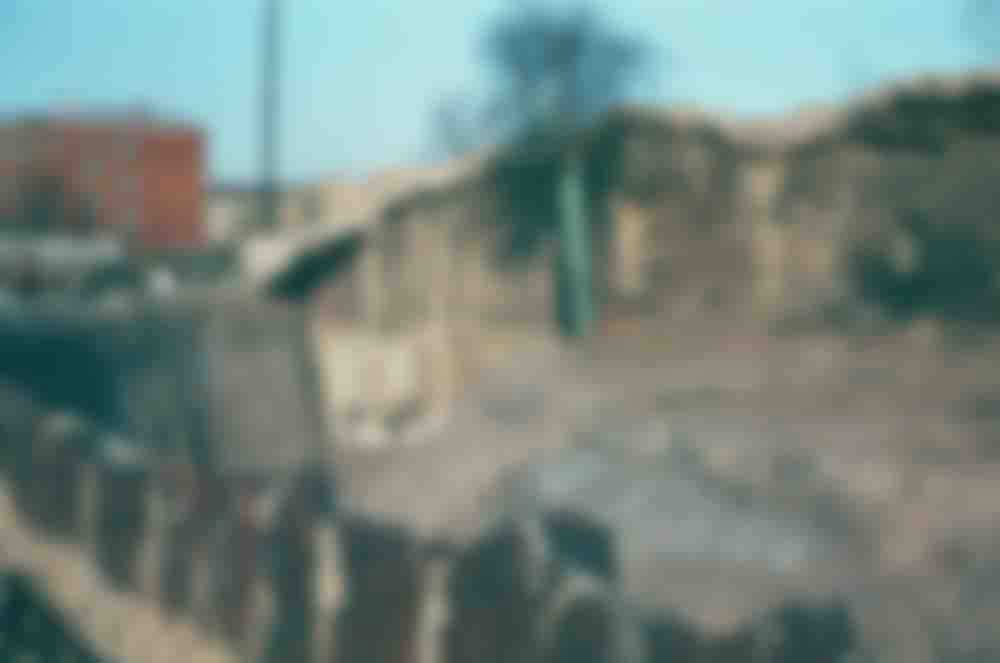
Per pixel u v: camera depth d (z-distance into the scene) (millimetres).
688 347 26062
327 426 23969
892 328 25797
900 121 27109
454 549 8125
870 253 27266
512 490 18359
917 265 26562
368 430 27484
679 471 17359
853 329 26156
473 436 23766
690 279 29266
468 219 32406
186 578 10891
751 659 6770
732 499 16188
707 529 14578
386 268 33062
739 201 29047
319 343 31922
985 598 12820
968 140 26578
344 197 36594
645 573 13164
